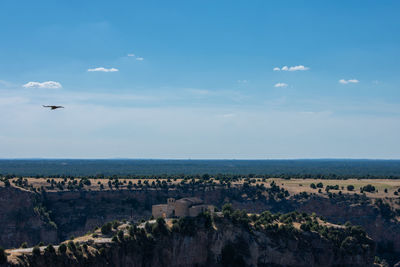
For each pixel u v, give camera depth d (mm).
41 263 153625
